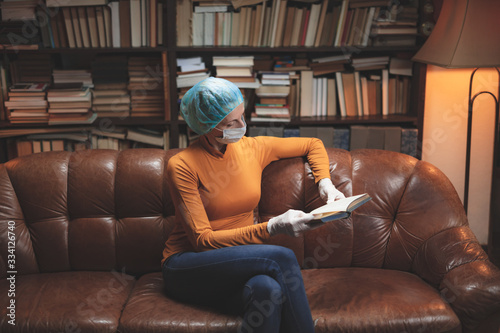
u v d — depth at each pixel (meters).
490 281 1.77
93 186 2.17
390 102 3.11
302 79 3.04
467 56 2.36
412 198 2.13
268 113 2.97
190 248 1.94
